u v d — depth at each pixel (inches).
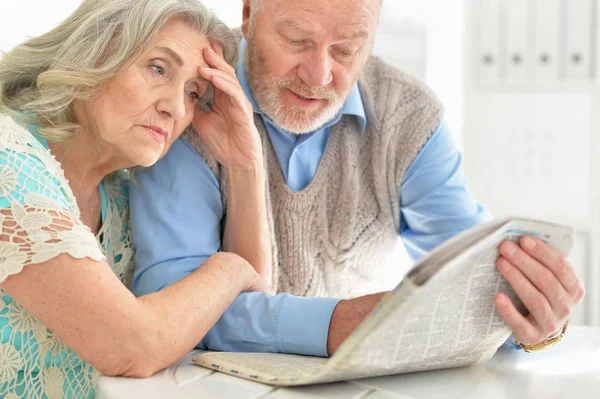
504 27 95.0
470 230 28.4
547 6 93.4
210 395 30.6
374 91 54.4
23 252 33.0
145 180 45.8
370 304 36.6
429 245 56.2
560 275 33.6
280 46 45.5
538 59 94.5
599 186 94.6
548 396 31.3
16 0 81.9
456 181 55.3
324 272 52.6
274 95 47.4
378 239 53.8
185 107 42.8
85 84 38.6
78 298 32.8
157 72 40.1
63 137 40.2
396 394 31.0
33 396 39.1
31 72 42.9
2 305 37.6
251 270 40.9
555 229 32.7
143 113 39.6
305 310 38.2
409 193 54.9
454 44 96.5
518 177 97.0
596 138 94.0
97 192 44.6
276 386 31.7
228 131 46.3
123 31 38.6
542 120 95.3
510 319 33.7
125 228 46.8
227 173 47.6
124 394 31.0
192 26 41.9
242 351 39.7
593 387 32.7
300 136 51.4
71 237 33.5
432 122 53.9
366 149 53.6
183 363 36.5
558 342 37.4
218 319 39.3
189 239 44.4
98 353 33.1
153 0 39.1
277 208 51.5
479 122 97.0
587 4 92.6
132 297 34.1
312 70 45.2
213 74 42.4
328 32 44.3
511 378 34.0
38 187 35.5
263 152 51.3
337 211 52.4
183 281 37.5
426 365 33.1
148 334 33.5
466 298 31.3
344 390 31.2
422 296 26.7
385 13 100.2
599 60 93.1
